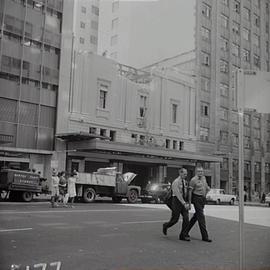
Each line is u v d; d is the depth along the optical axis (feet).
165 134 126.62
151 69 135.23
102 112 112.27
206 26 116.78
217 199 93.50
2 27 91.15
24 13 95.50
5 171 69.36
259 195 52.60
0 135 90.38
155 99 126.62
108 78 114.73
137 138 120.67
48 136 99.19
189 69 131.75
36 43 98.02
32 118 96.48
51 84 100.73
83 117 107.14
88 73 109.70
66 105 102.68
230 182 107.04
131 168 117.08
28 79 96.12
